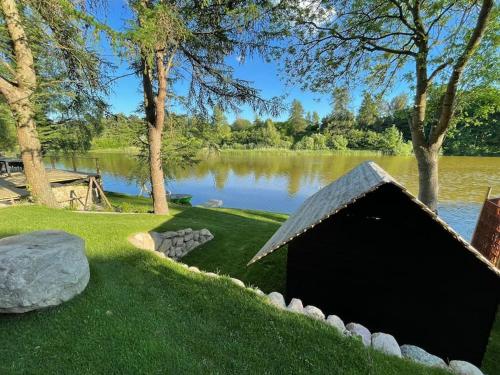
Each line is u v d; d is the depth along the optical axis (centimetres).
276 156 5091
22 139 743
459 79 621
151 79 858
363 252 387
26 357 229
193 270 446
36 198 771
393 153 4841
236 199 2056
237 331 287
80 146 1669
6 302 263
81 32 561
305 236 402
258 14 619
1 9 621
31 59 717
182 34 633
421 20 662
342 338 282
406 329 382
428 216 352
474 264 348
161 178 970
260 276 593
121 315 293
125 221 739
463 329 361
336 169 3438
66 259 311
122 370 222
